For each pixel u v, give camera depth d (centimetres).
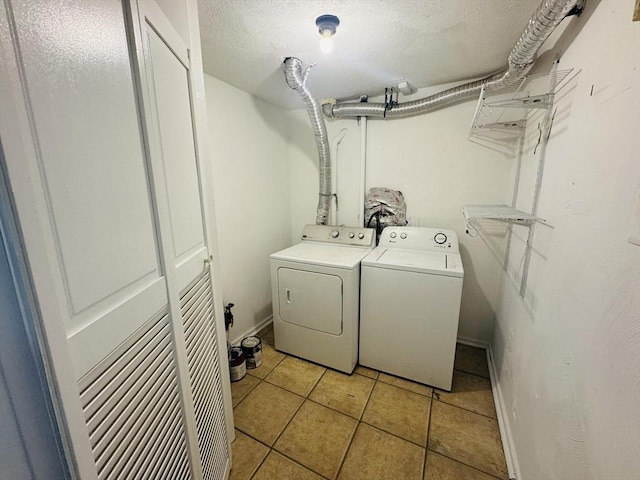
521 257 156
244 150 233
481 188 222
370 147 256
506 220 149
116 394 57
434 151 232
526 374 127
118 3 60
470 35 146
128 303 61
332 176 276
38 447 41
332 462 139
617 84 75
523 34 123
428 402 177
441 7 122
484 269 230
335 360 208
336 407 174
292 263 211
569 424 83
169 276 78
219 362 130
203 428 102
